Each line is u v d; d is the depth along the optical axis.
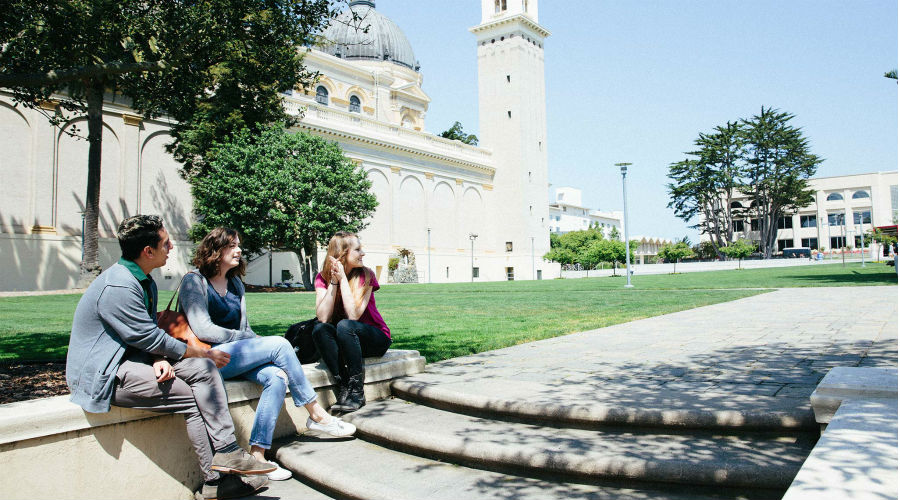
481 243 61.59
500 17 64.19
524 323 11.02
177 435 3.99
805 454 3.24
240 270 4.74
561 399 4.31
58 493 3.38
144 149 34.69
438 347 7.64
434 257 55.78
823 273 36.34
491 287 33.41
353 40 58.16
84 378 3.49
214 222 30.83
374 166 50.34
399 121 58.62
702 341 7.68
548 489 3.28
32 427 3.24
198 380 3.80
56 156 30.92
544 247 64.06
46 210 30.45
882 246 66.81
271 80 7.27
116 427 3.64
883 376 3.74
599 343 7.79
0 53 6.18
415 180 54.59
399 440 4.12
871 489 2.13
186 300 4.27
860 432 2.81
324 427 4.41
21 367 5.76
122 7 5.82
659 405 3.98
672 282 33.09
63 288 30.72
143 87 7.07
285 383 4.26
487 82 63.81
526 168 62.25
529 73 63.66
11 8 5.79
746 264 70.75
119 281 3.56
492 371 5.75
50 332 9.64
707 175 78.25
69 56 6.13
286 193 31.45
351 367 4.91
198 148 29.97
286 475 4.05
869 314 10.72
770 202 78.25
